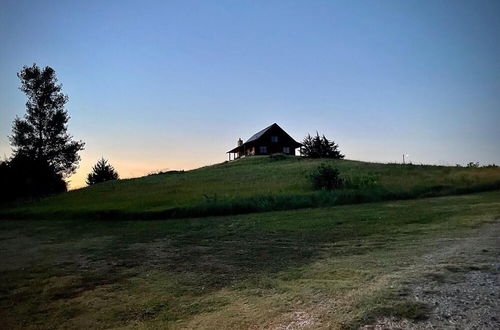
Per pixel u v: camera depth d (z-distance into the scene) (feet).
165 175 143.74
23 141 153.79
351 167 110.73
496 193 61.11
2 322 20.84
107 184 126.72
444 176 81.10
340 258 27.43
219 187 90.99
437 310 15.94
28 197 121.49
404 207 51.31
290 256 29.68
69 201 91.45
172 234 44.11
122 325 19.17
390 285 19.60
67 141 165.07
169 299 22.29
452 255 24.81
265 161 162.50
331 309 17.46
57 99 166.30
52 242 44.32
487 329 14.02
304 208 57.88
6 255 38.29
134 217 60.23
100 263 32.50
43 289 26.18
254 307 19.30
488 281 19.01
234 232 42.42
